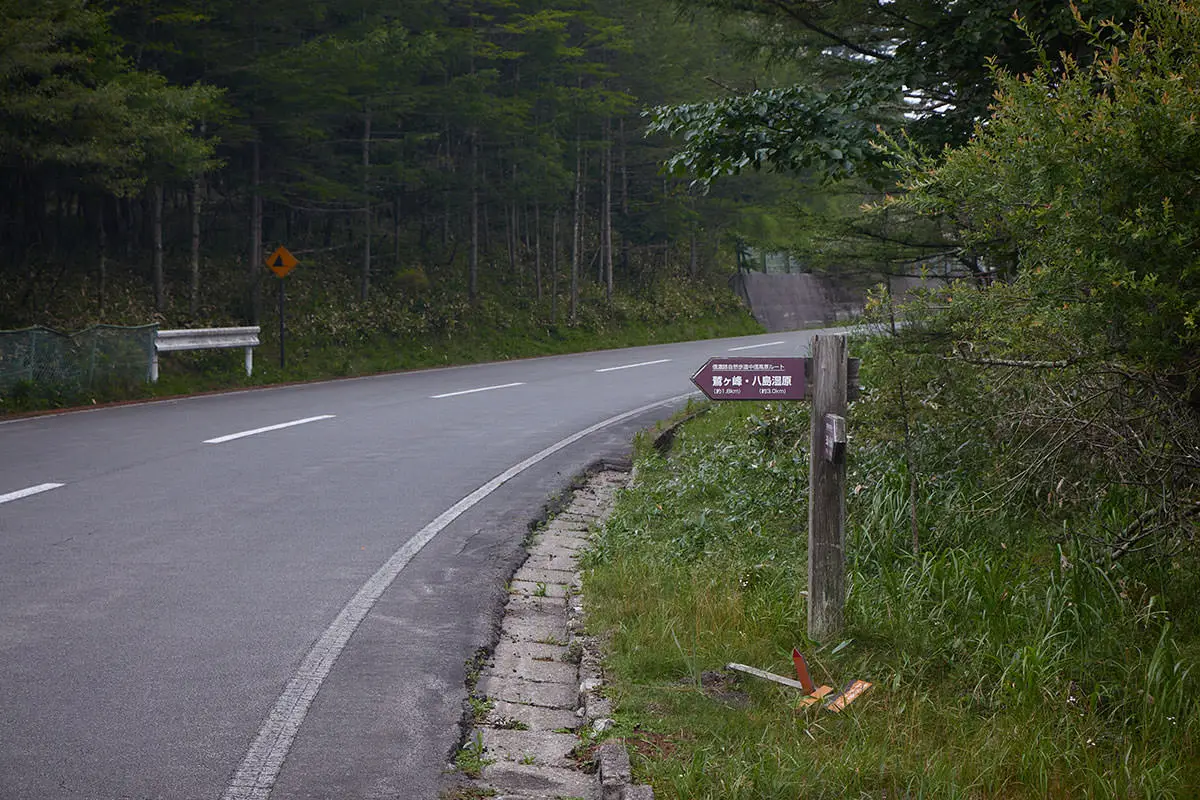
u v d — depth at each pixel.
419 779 4.25
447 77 29.62
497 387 19.83
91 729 4.62
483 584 7.09
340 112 27.05
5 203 24.92
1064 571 5.94
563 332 32.44
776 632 5.86
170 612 6.27
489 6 31.00
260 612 6.32
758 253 46.34
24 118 17.94
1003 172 4.80
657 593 6.64
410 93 27.33
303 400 17.47
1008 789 4.18
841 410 5.79
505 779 4.30
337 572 7.23
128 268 26.22
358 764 4.37
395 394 18.48
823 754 4.33
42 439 12.80
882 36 11.69
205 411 15.84
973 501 7.50
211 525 8.46
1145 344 4.61
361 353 25.62
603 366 25.00
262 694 5.08
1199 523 5.48
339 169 28.47
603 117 33.50
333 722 4.78
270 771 4.27
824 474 5.76
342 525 8.62
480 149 32.16
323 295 27.98
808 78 13.36
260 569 7.24
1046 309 4.84
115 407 16.41
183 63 24.47
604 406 17.05
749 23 13.45
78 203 27.02
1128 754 4.26
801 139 10.90
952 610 6.02
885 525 7.39
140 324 22.45
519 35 31.55
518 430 14.25
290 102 24.42
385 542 8.12
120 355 18.19
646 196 40.31
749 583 6.74
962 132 10.31
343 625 6.13
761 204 40.66
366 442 12.92
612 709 4.89
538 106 33.56
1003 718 4.75
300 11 24.81
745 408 15.23
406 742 4.59
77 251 26.17
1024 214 4.73
